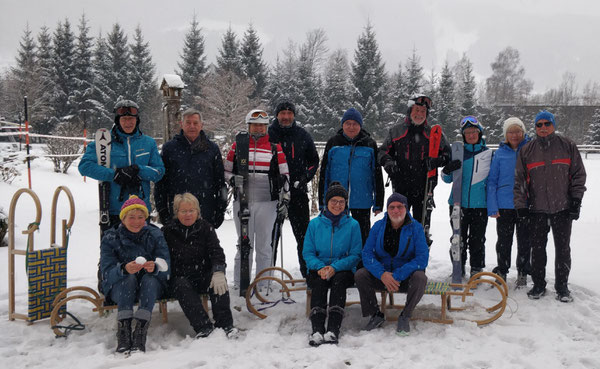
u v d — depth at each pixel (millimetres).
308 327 3992
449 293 3918
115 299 3617
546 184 4398
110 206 4082
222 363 3178
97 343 3607
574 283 4934
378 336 3697
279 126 4930
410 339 3635
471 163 5004
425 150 4820
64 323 3943
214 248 3969
